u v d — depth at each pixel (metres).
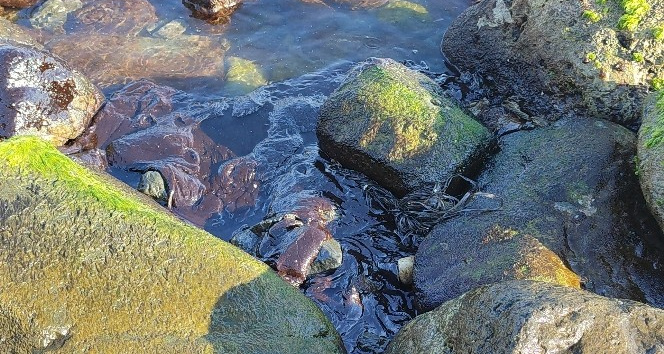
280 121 3.39
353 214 3.10
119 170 3.21
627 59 3.12
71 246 2.61
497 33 3.44
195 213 3.11
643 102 3.03
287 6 3.87
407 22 3.79
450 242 2.90
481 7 3.52
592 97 3.17
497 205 2.95
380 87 3.16
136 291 2.60
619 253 2.81
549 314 2.34
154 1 3.88
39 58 3.23
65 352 2.56
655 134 2.83
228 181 3.20
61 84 3.25
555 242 2.82
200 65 3.60
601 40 3.14
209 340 2.57
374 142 3.10
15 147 2.72
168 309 2.59
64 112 3.24
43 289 2.59
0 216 2.64
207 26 3.77
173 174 3.13
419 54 3.66
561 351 2.32
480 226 2.90
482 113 3.37
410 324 2.62
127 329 2.57
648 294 2.75
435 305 2.80
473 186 3.08
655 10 3.11
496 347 2.34
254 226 3.02
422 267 2.88
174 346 2.56
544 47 3.27
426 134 3.07
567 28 3.21
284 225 2.99
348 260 2.98
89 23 3.76
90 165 3.05
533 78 3.34
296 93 3.50
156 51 3.65
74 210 2.65
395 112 3.10
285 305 2.68
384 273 2.96
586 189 2.92
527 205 2.92
